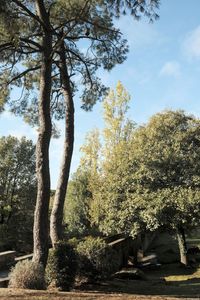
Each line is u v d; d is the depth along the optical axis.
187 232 26.95
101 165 31.97
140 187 23.53
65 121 17.53
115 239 24.42
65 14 16.52
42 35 15.88
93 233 29.86
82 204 31.69
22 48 16.39
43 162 14.43
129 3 14.59
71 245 14.38
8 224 29.88
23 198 31.88
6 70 18.28
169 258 27.48
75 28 17.80
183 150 24.09
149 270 23.86
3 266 16.36
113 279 17.28
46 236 14.15
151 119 26.00
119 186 23.95
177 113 25.69
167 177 23.39
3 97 19.12
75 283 15.23
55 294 11.03
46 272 13.78
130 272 18.59
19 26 15.10
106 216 24.66
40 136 14.60
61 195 16.80
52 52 15.19
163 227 24.17
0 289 11.85
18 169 32.47
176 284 18.00
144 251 29.33
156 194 22.84
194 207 21.98
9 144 32.66
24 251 26.17
